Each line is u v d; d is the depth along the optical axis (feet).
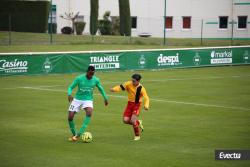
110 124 110.42
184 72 229.45
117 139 95.86
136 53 231.09
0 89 166.30
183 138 96.99
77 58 215.51
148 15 423.64
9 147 88.53
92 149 87.66
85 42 307.17
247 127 108.06
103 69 222.07
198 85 183.62
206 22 415.44
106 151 86.33
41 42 298.15
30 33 337.72
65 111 126.11
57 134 99.40
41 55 206.80
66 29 400.67
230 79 204.74
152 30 422.82
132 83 94.27
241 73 229.25
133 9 426.92
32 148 87.97
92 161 79.97
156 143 92.73
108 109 130.41
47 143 91.76
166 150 87.51
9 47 270.46
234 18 409.49
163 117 119.85
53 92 160.97
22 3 359.46
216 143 92.89
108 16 418.10
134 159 81.35
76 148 88.28
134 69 230.89
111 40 327.88
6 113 122.31
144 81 193.98
